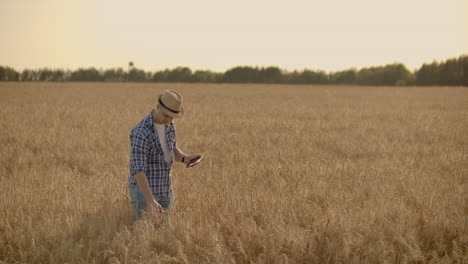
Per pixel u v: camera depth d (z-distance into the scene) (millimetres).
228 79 95500
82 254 4102
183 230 4574
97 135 11820
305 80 92438
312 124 15578
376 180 6945
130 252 4086
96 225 4668
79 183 6535
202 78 96500
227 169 7633
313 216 5102
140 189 4562
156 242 4363
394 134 13055
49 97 31859
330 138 11781
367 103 29125
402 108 24578
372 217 5016
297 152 9586
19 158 8625
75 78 94062
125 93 39469
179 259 4066
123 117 16938
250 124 15195
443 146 10742
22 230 4422
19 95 34312
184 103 27656
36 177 6926
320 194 6023
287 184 6652
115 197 5793
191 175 7266
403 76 86312
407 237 4469
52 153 9414
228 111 21297
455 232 4762
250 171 7352
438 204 5629
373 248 4246
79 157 8781
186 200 5707
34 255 4035
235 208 5316
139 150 4559
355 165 8141
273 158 8945
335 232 4629
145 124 4562
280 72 93688
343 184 6668
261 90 52531
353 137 12148
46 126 14242
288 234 4453
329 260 4141
